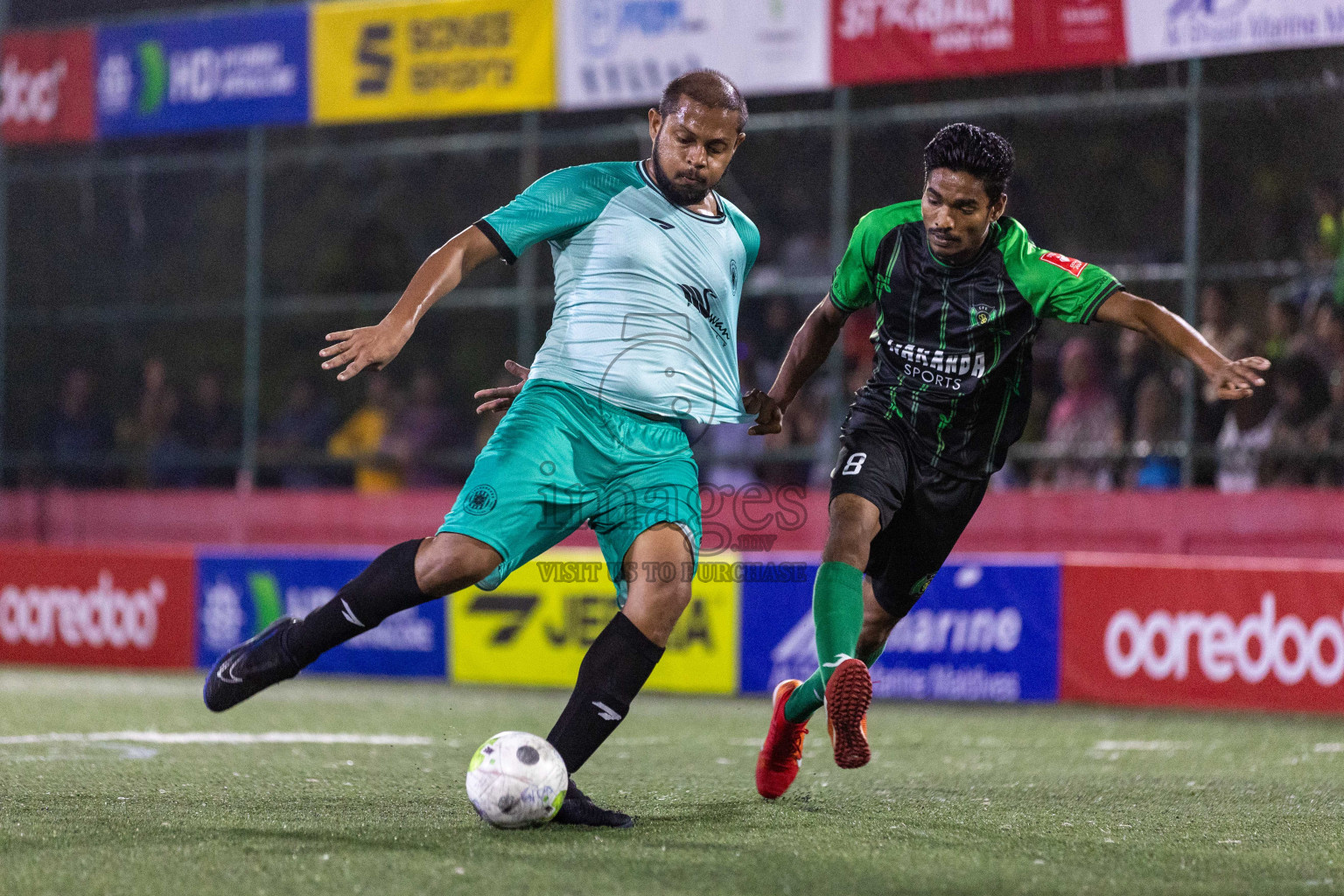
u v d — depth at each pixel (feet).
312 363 142.00
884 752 69.05
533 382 44.29
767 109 125.29
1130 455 101.81
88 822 43.09
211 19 119.24
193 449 138.41
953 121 104.32
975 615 96.27
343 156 119.24
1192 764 65.00
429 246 142.31
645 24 106.73
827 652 43.19
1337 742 74.95
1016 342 46.62
